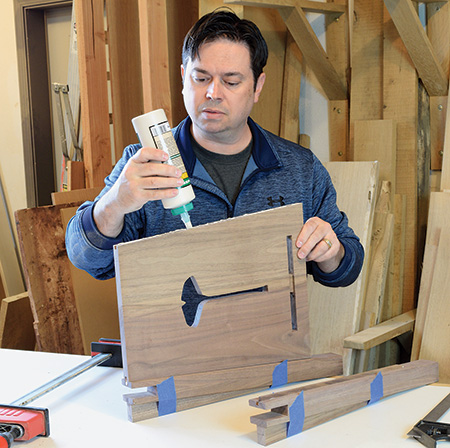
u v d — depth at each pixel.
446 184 2.16
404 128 2.35
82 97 2.56
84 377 1.28
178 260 1.07
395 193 2.39
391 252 2.33
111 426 1.05
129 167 1.11
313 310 2.19
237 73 1.31
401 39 2.31
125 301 1.02
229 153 1.49
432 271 2.10
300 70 2.59
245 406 1.12
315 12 2.46
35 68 3.34
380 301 2.22
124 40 2.71
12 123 3.42
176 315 1.08
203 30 1.30
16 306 2.71
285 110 2.60
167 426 1.05
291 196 1.54
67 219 2.42
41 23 3.35
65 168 2.78
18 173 3.46
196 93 1.34
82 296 2.42
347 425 1.06
